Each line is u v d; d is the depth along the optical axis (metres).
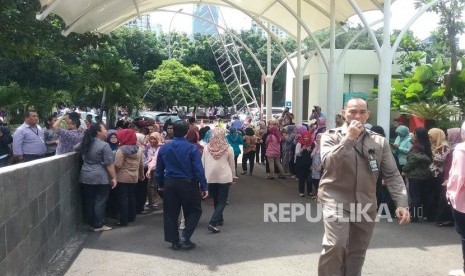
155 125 11.98
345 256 4.75
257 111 33.19
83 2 11.91
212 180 8.56
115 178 8.59
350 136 4.44
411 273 6.18
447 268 6.42
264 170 18.27
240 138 15.62
